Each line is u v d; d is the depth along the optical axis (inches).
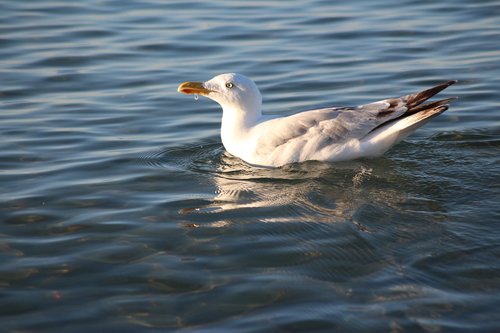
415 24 802.2
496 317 344.5
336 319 345.7
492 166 509.0
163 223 442.0
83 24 823.1
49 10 864.3
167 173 518.0
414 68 699.4
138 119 616.1
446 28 787.4
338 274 382.3
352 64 712.4
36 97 656.4
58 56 741.3
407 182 489.7
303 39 775.1
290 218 443.2
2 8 867.4
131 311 358.0
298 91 660.7
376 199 465.7
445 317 345.1
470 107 620.4
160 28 809.5
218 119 619.5
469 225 424.5
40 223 444.1
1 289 377.1
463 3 853.8
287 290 369.4
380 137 520.7
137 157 545.3
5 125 598.9
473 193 468.4
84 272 390.9
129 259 402.6
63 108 634.8
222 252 406.9
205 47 760.3
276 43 766.5
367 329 339.0
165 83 684.1
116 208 463.2
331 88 664.4
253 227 433.4
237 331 340.5
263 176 512.1
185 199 475.2
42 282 382.9
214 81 550.9
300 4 874.1
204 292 370.6
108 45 768.3
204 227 435.5
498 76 676.1
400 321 343.0
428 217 437.1
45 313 358.6
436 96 642.2
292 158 526.9
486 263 385.4
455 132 572.4
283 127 531.5
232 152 549.3
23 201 472.7
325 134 524.7
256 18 834.2
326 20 821.9
